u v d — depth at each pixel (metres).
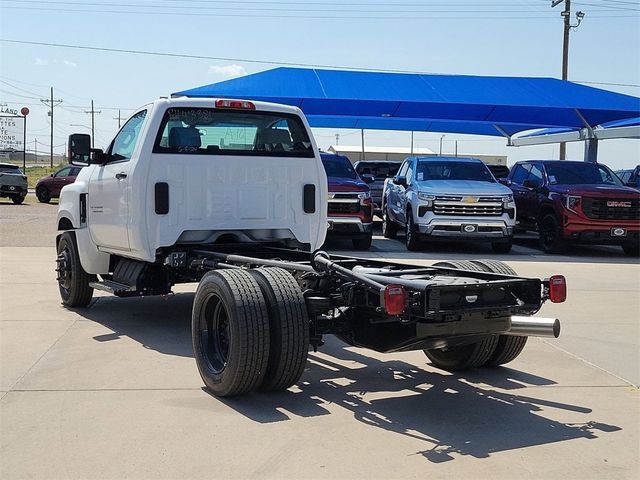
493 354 6.00
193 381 5.64
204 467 4.02
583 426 4.82
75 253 8.20
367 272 5.70
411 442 4.46
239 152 7.18
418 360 6.56
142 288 7.16
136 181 6.77
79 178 8.36
